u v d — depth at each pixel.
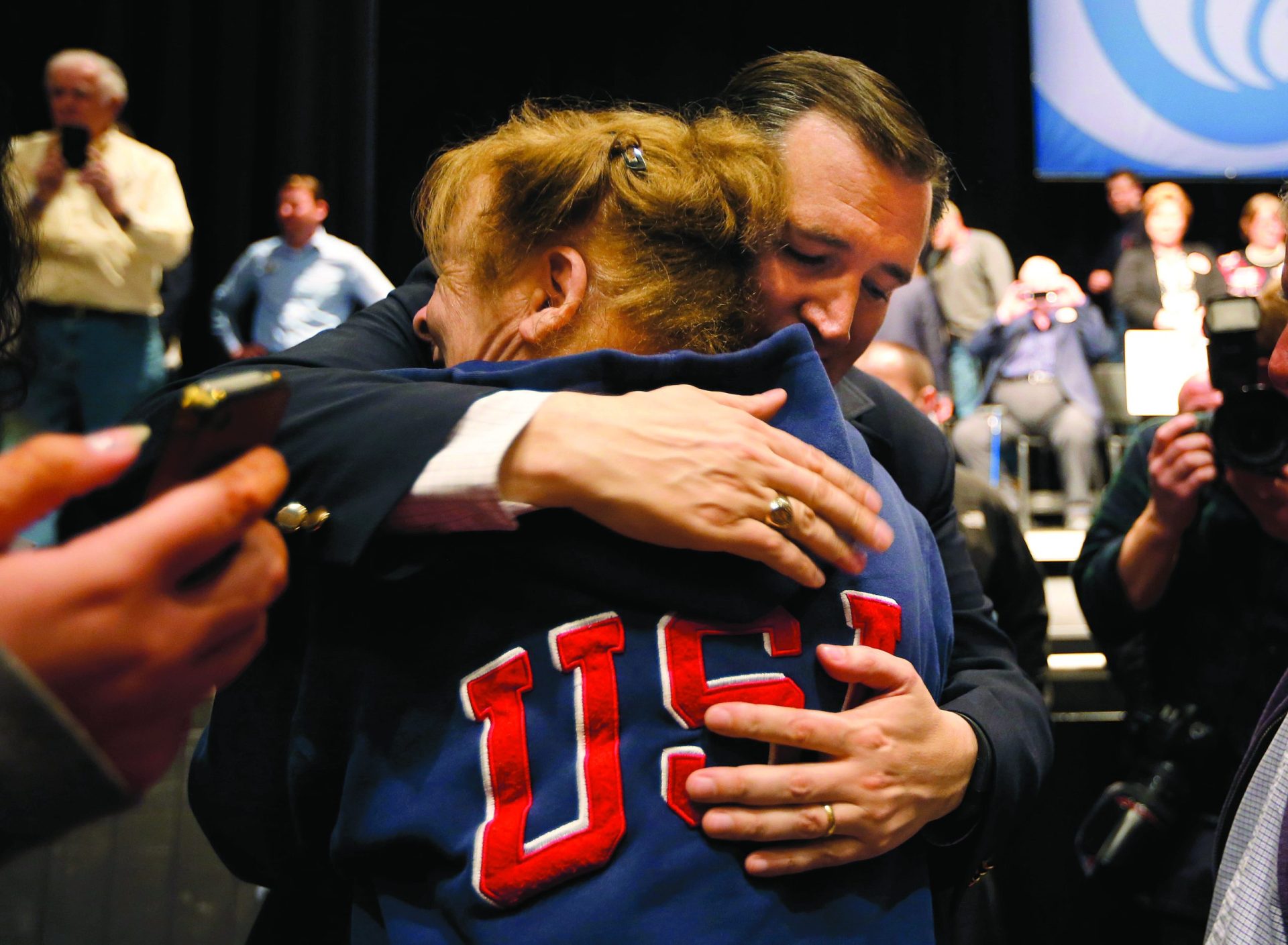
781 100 0.88
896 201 0.86
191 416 0.38
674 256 0.66
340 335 0.92
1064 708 2.35
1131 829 1.44
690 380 0.65
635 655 0.58
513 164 0.67
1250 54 5.60
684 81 5.98
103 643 0.34
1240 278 4.93
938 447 1.08
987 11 6.11
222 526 0.36
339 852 0.59
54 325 3.01
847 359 0.95
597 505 0.57
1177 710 1.47
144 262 3.13
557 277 0.66
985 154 6.18
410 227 5.96
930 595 0.72
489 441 0.58
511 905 0.55
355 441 0.60
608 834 0.55
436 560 0.59
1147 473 1.58
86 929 1.92
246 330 4.32
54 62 3.12
